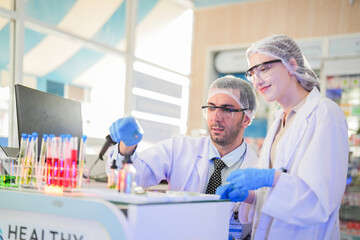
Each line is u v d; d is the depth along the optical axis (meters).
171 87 6.17
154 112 6.03
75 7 4.60
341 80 5.12
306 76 1.65
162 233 1.15
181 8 6.25
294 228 1.53
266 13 5.66
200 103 6.07
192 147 2.11
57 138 1.36
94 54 4.93
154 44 5.79
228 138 1.93
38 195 1.21
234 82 1.99
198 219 1.31
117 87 5.21
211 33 6.07
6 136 3.68
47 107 1.77
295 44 1.67
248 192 1.74
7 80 3.75
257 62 1.67
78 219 1.15
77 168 1.37
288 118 1.71
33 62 4.21
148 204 1.10
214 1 6.04
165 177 2.11
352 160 4.89
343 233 4.77
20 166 1.46
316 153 1.45
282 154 1.62
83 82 4.85
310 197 1.42
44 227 1.22
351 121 5.00
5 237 1.30
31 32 4.11
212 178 1.96
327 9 5.24
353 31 5.07
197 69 6.14
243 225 1.90
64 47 4.54
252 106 2.03
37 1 4.16
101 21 4.96
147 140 5.96
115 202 1.14
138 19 5.55
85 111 4.82
